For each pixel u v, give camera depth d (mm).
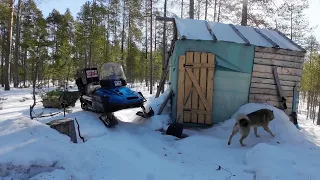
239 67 7262
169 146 5398
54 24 26531
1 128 3684
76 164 3369
